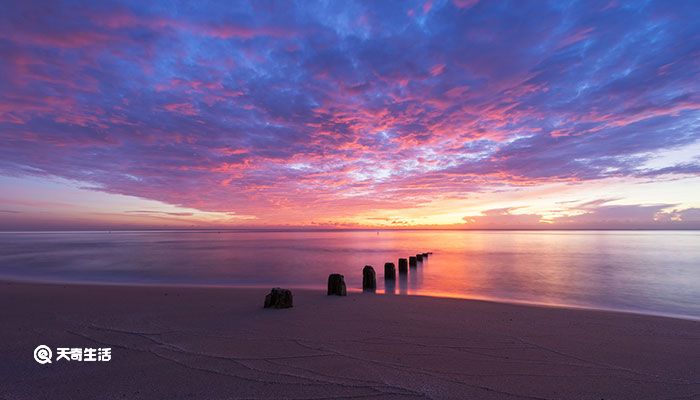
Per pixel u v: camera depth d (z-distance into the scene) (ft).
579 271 71.46
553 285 54.08
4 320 25.40
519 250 138.92
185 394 14.11
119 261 91.61
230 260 95.76
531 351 19.40
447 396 14.06
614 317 27.17
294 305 31.17
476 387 14.90
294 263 87.86
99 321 25.09
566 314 28.12
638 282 57.21
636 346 20.35
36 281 53.72
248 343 20.29
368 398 13.80
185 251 132.16
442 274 67.15
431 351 19.21
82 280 56.54
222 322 24.91
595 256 108.88
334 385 14.92
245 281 57.57
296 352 18.85
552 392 14.57
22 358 18.01
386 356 18.39
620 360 18.19
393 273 55.72
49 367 16.83
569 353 19.12
